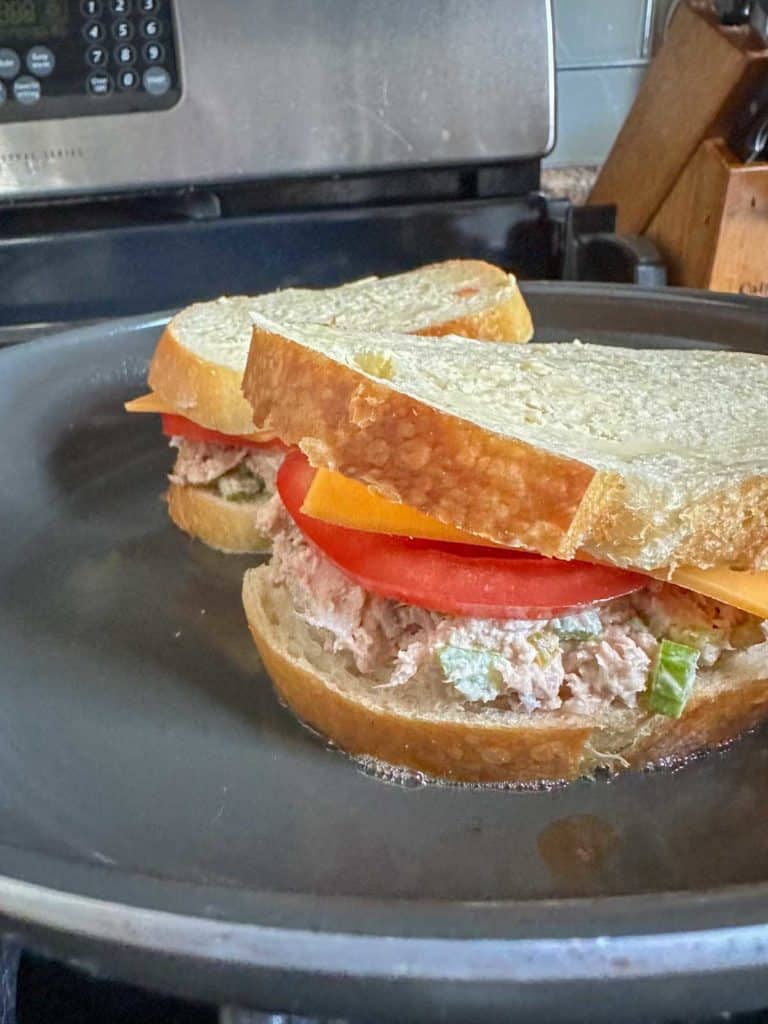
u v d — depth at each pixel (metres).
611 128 0.43
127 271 0.34
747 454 0.19
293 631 0.20
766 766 0.18
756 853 0.16
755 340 0.29
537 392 0.21
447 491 0.17
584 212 0.37
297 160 0.34
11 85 0.32
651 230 0.39
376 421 0.17
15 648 0.22
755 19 0.33
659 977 0.11
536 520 0.16
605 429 0.20
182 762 0.19
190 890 0.12
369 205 0.36
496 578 0.17
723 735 0.18
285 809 0.17
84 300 0.35
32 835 0.16
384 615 0.18
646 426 0.20
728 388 0.23
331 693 0.18
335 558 0.18
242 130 0.33
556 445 0.17
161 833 0.17
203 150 0.33
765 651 0.19
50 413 0.29
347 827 0.17
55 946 0.12
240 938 0.12
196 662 0.21
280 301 0.30
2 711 0.20
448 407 0.18
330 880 0.16
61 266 0.34
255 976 0.12
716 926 0.11
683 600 0.18
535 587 0.17
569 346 0.26
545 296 0.31
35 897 0.12
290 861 0.16
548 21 0.34
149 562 0.25
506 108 0.34
